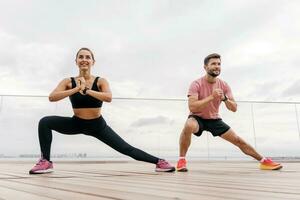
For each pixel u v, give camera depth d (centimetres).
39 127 216
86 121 222
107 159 542
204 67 268
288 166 333
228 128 262
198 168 292
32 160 534
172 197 90
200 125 254
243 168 287
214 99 257
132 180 153
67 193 101
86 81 231
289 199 86
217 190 109
